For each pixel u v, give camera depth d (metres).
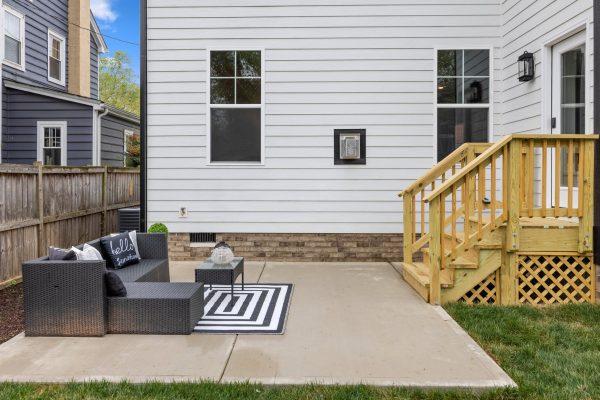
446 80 6.73
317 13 6.70
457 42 6.68
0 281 5.33
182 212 6.79
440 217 4.54
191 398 2.63
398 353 3.29
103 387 2.76
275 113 6.74
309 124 6.73
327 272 6.05
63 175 6.99
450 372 2.97
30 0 11.95
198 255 6.80
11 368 3.06
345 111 6.72
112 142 12.49
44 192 6.39
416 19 6.68
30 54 12.01
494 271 4.62
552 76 5.50
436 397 2.69
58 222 6.78
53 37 13.04
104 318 3.67
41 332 3.66
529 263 4.63
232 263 4.66
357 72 6.70
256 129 6.79
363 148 6.71
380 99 6.70
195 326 3.88
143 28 6.74
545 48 5.52
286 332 3.75
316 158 6.74
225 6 6.73
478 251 4.56
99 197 8.32
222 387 2.76
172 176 6.79
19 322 4.14
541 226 4.59
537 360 3.18
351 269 6.24
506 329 3.80
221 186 6.79
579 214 4.48
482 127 6.73
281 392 2.72
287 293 4.95
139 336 3.67
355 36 6.70
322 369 3.02
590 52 4.65
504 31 6.57
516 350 3.36
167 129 6.77
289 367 3.06
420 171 6.70
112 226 8.90
